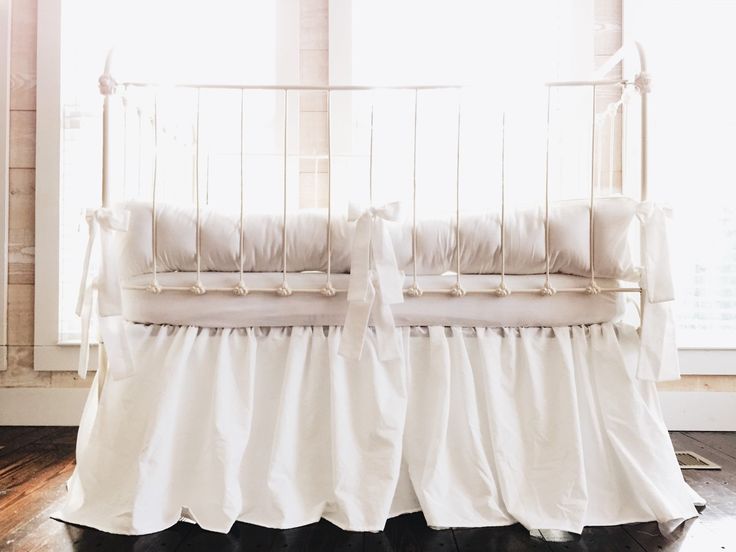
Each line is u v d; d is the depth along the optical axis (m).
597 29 2.39
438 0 2.41
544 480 1.31
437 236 1.39
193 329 1.36
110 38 2.35
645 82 1.41
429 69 2.41
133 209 1.39
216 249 1.38
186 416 1.32
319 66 2.42
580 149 2.36
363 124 2.42
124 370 1.31
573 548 1.18
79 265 2.30
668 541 1.21
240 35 2.43
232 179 2.44
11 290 2.30
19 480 1.60
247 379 1.33
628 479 1.31
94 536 1.23
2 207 2.29
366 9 2.43
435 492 1.28
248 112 2.45
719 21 2.33
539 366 1.37
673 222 2.31
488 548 1.18
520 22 2.40
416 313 1.38
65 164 2.31
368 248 1.32
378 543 1.20
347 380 1.35
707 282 2.31
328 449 1.34
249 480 1.31
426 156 2.40
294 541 1.21
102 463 1.32
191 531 1.26
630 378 1.35
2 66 2.30
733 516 1.34
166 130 2.19
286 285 1.36
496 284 1.40
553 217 1.40
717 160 2.32
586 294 1.40
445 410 1.32
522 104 2.38
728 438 2.12
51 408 2.26
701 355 2.25
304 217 1.41
